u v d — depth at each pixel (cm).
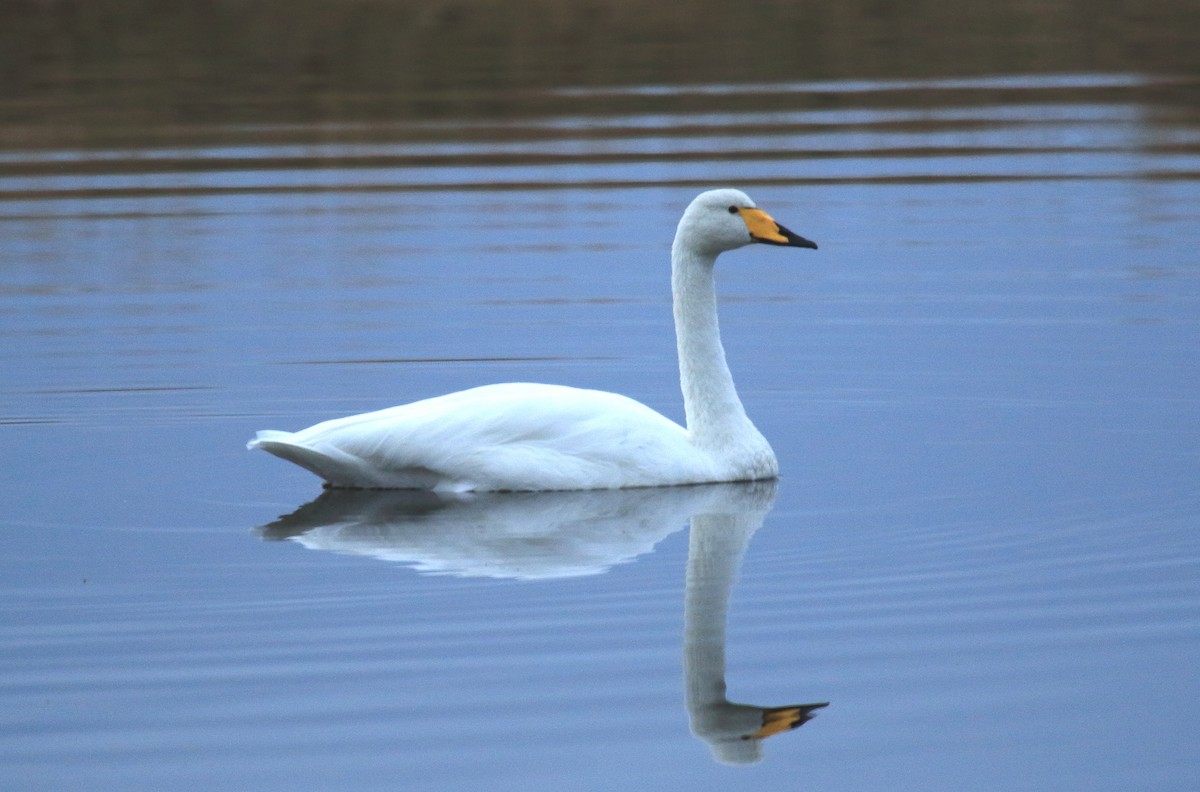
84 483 1417
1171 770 873
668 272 2161
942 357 1800
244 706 948
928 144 2861
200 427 1590
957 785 860
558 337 1900
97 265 2233
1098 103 3141
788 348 1855
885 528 1266
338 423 1375
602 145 2861
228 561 1203
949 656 1012
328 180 2672
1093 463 1437
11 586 1152
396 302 2042
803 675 988
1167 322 1895
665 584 1142
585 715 934
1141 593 1109
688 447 1401
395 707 945
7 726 928
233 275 2177
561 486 1368
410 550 1226
